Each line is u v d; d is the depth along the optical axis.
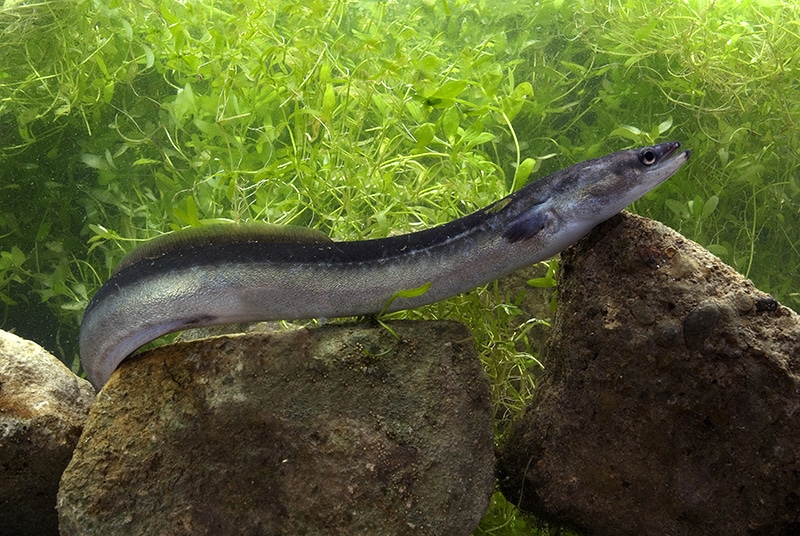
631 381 0.46
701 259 0.46
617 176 0.47
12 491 0.48
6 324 0.77
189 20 0.60
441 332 0.48
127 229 0.67
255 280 0.47
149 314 0.47
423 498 0.46
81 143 0.72
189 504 0.45
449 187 0.56
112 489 0.45
